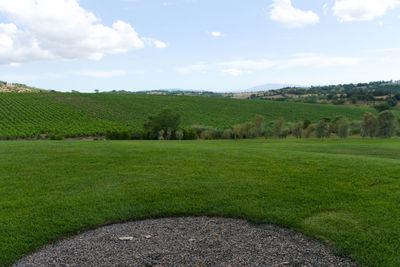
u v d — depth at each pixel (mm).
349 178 10039
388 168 11156
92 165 12234
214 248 5734
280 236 6305
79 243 6062
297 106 101312
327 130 49031
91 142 20531
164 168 11828
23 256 5613
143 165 12328
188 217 7492
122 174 10938
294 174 10695
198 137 57000
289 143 32719
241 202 8172
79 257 5449
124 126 66188
